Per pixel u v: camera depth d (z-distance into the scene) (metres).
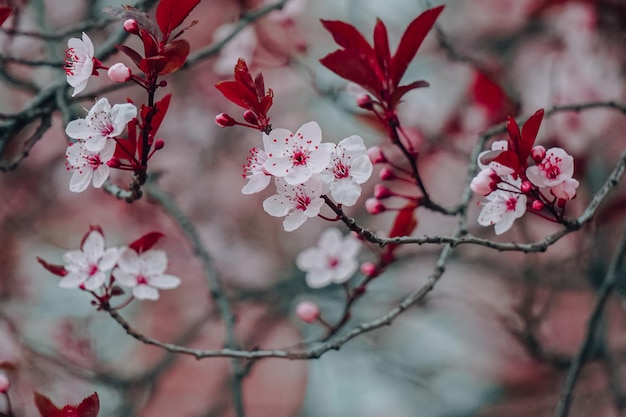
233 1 1.00
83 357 0.99
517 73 1.02
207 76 1.22
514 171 0.65
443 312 1.22
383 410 1.21
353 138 0.65
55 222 1.22
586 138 0.92
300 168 0.64
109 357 1.07
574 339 1.21
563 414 0.77
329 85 0.91
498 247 0.66
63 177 1.20
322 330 1.07
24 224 1.10
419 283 1.17
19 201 1.19
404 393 1.21
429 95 1.02
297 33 0.95
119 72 0.65
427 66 1.05
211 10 1.19
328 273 0.79
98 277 0.71
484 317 1.17
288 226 0.64
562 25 1.02
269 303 1.09
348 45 0.70
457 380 1.21
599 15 0.96
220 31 0.93
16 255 1.17
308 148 0.64
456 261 1.07
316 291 1.07
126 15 0.65
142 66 0.65
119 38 0.78
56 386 0.94
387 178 0.71
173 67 0.65
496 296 1.22
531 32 1.07
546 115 0.77
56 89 0.77
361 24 1.07
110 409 0.94
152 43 0.65
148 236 0.71
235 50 0.92
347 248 0.79
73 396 0.94
